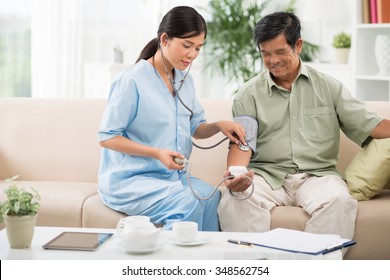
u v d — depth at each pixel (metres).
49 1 6.01
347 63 5.35
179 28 2.63
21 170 3.34
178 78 2.87
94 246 1.99
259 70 6.08
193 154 3.23
